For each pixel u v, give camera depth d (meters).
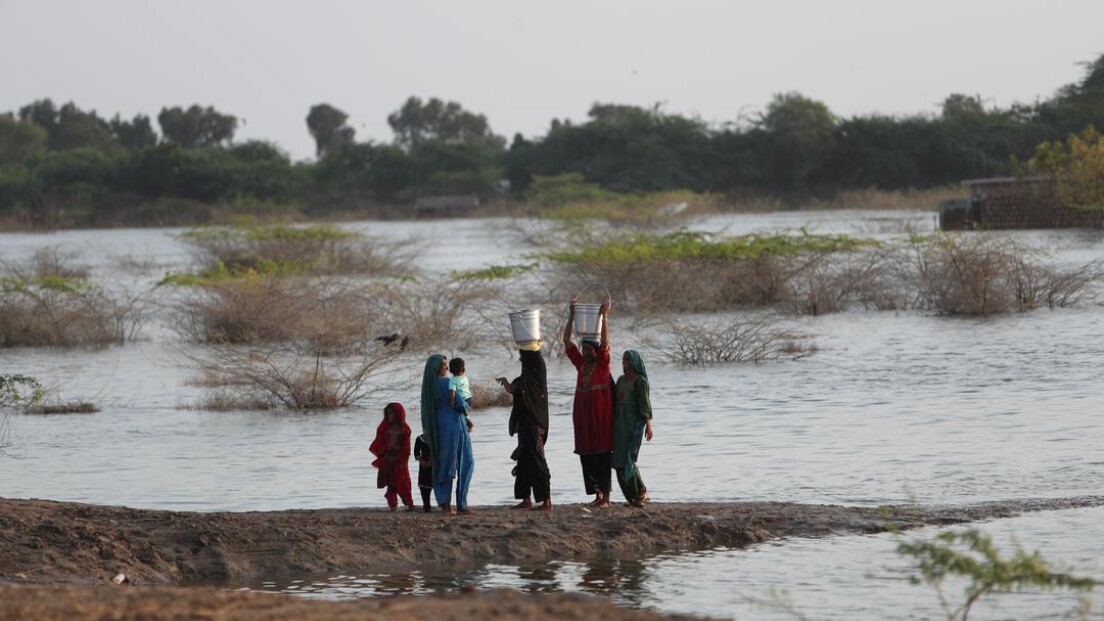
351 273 98.19
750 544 25.50
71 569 23.88
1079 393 41.53
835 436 36.22
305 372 46.28
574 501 29.39
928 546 20.61
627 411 27.58
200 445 37.97
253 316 64.06
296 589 23.45
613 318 69.12
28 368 58.56
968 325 62.44
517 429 27.89
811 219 173.25
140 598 19.47
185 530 25.69
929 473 31.14
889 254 75.88
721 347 53.38
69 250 148.75
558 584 23.25
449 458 27.20
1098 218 119.62
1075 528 25.48
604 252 74.00
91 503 30.17
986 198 126.62
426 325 59.91
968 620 20.77
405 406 44.59
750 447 35.19
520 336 27.84
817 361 52.22
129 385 51.78
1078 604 21.39
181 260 128.25
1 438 39.88
